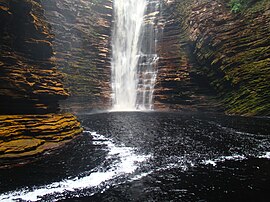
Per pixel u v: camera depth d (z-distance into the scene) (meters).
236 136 14.54
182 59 31.05
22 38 13.62
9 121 11.55
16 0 12.49
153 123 19.30
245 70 23.03
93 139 14.11
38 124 12.73
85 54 31.61
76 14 32.03
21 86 12.64
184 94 28.97
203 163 10.30
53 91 14.80
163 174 9.19
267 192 7.64
